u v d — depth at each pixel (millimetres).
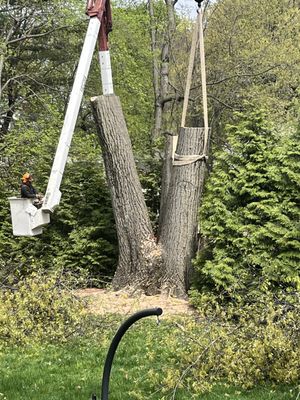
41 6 20406
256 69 23344
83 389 5938
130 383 6105
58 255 13617
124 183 12031
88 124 26500
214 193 10969
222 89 23531
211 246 10914
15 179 15305
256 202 10484
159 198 14391
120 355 7262
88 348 7547
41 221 10430
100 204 13891
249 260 9883
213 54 23969
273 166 10602
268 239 10078
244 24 23969
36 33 22844
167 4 24469
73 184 13961
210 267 10211
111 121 12117
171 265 11680
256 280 9305
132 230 11914
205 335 6262
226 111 24062
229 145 11844
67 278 10266
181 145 12070
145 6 25781
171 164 12172
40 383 6137
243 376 5855
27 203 10352
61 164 10820
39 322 7941
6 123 23891
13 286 8836
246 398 5516
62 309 8055
